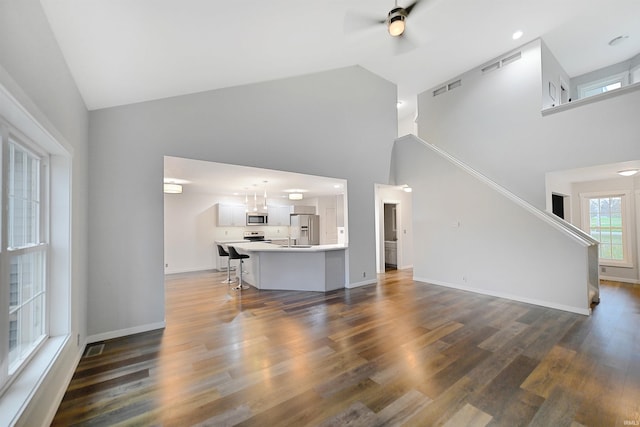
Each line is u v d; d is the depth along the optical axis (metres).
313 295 4.87
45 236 2.07
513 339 2.94
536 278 4.19
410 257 7.69
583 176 5.34
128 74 2.51
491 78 5.86
